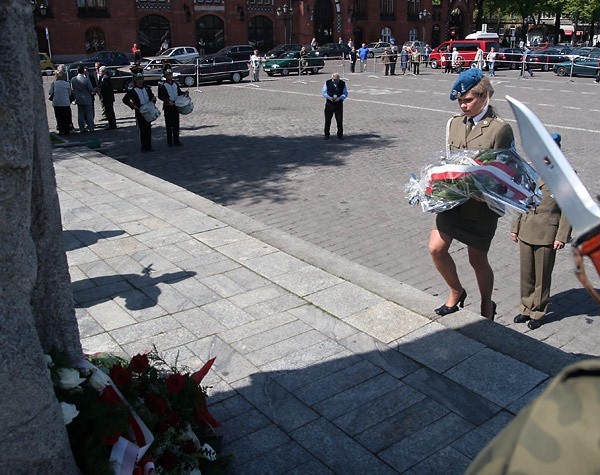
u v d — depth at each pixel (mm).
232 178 11250
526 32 58656
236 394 3738
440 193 4113
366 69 38094
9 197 1976
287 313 4723
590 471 844
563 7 53250
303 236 8156
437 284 6559
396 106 20750
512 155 4102
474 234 4359
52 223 2656
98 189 8594
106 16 43406
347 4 53188
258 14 50000
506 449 959
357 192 10195
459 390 3701
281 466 3146
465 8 61781
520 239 5523
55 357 2588
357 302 4859
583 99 21797
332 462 3160
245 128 16578
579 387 917
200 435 3117
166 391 2963
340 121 14781
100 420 2533
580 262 987
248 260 5801
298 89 26359
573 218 1017
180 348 4262
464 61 36562
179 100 13820
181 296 5066
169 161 12672
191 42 47219
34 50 2490
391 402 3611
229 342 4324
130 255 6004
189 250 6102
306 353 4160
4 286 2041
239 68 29406
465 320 4480
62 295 2740
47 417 2193
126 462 2553
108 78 16438
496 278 6684
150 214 7332
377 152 13352
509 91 24609
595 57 31109
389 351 4145
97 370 2766
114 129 16797
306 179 11086
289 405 3619
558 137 4160
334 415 3521
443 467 3094
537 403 954
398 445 3262
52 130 16875
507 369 3879
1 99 1881
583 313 5891
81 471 2479
